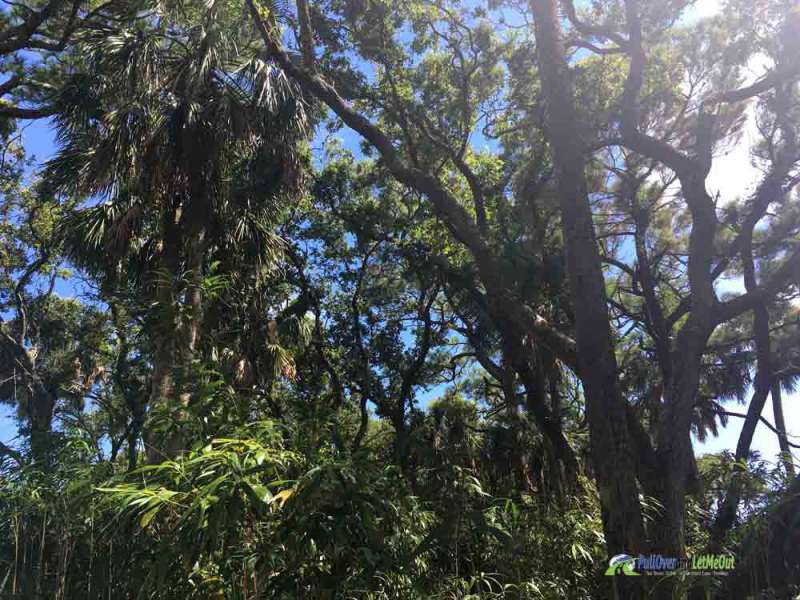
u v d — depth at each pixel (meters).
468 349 18.48
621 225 14.53
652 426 13.96
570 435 14.99
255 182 10.94
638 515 5.08
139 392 15.31
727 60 11.52
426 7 12.08
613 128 10.96
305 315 15.65
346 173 15.11
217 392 4.77
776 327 14.31
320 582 3.70
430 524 4.54
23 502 4.69
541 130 11.86
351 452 4.41
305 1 9.15
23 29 10.46
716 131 11.92
